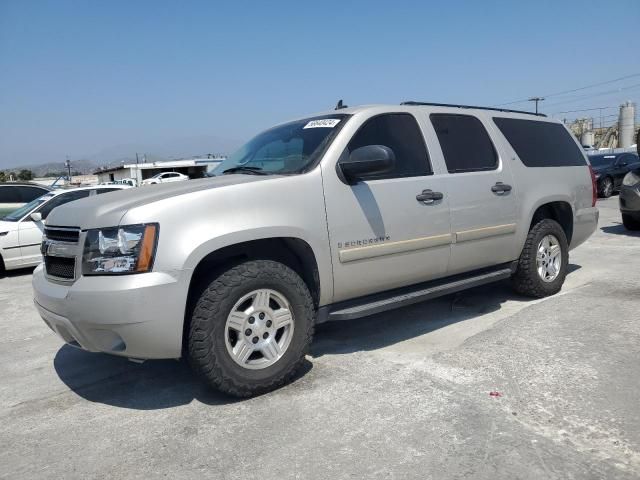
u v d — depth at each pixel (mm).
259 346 3393
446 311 5145
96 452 2861
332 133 3957
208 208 3229
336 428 2947
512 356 3859
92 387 3775
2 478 2652
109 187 9812
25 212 9156
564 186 5531
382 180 4008
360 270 3873
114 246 3062
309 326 3600
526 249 5168
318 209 3633
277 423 3047
